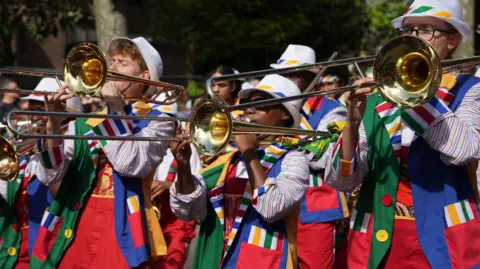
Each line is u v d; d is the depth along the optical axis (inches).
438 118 201.6
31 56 1259.8
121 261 249.9
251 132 211.9
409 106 187.9
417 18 219.3
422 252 209.6
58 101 250.8
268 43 937.5
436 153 209.8
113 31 659.4
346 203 312.5
